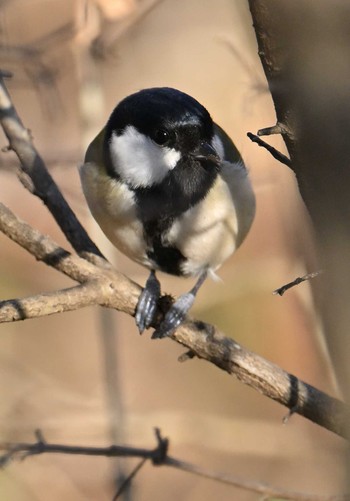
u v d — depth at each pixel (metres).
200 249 7.71
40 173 6.85
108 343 9.41
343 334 3.61
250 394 12.31
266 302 11.40
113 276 6.16
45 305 5.57
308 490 10.45
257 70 9.38
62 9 12.96
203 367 12.74
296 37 3.44
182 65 14.25
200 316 11.67
